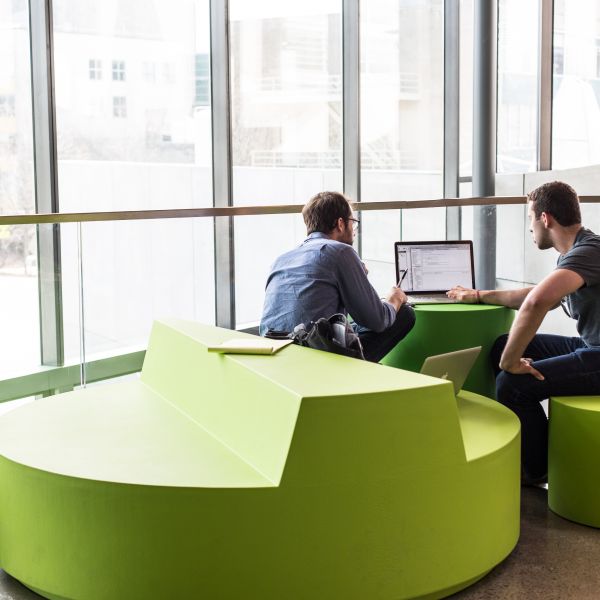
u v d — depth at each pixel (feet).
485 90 24.85
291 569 8.94
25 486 9.65
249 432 9.70
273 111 24.14
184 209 16.28
